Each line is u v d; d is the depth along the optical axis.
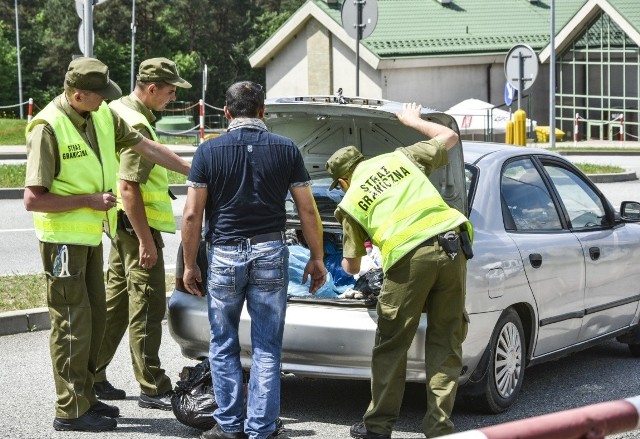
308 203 9.72
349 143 11.48
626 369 13.18
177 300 10.86
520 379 11.30
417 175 9.82
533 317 11.43
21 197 28.52
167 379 11.18
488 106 65.69
